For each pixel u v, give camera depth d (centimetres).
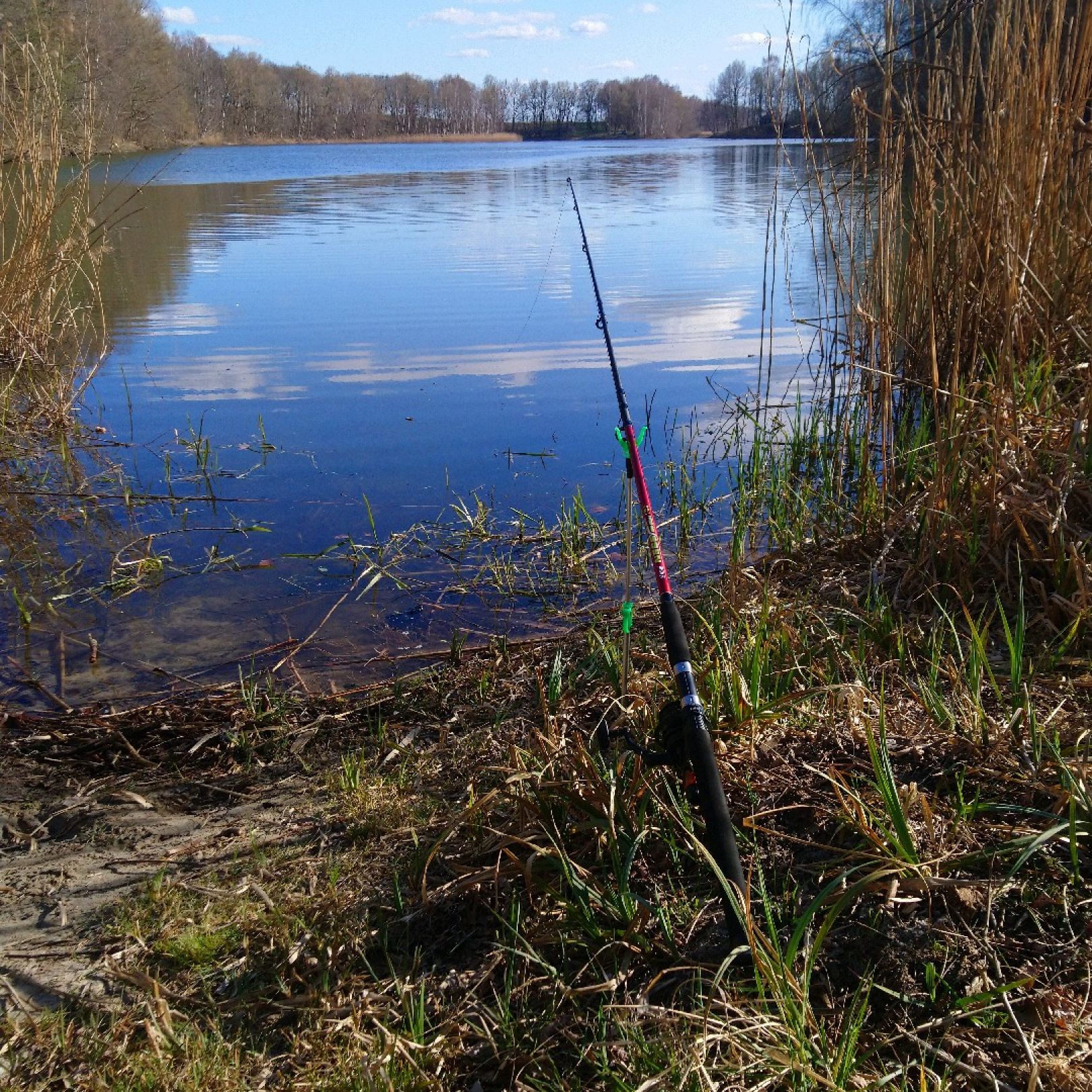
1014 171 436
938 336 498
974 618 338
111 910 236
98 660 371
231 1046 196
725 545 460
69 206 1339
